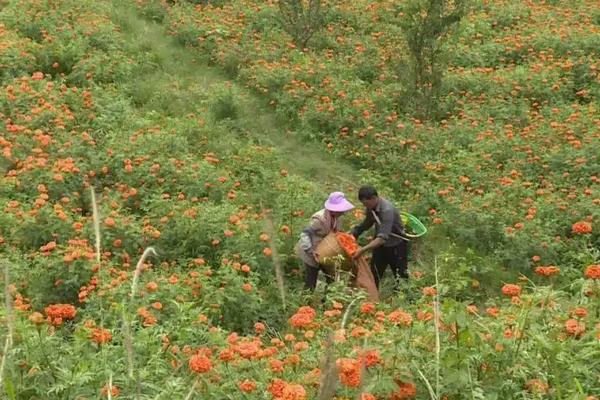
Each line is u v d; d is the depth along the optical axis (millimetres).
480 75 17344
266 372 5395
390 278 10312
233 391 5105
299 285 9727
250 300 8570
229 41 18688
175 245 10148
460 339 4914
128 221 10016
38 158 11289
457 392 4715
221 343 6266
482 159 13250
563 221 11234
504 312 5953
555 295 5820
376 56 18562
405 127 14539
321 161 13992
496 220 11258
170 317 7406
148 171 11734
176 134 13391
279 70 16781
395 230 9672
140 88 15586
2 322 5578
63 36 16875
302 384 4949
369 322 6812
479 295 9875
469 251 9688
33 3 18453
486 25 21156
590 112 15312
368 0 22672
